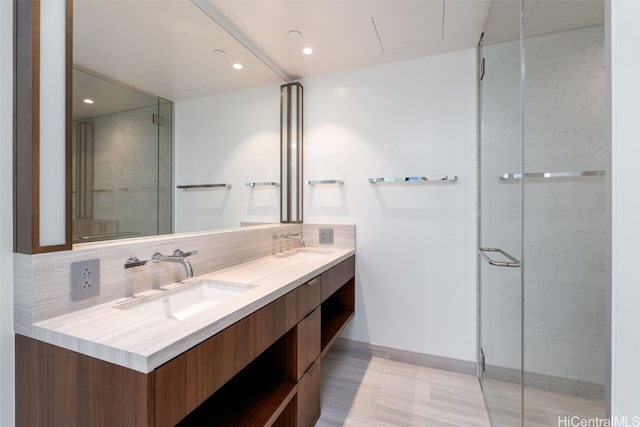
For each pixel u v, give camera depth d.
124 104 1.22
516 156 1.42
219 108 1.80
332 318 2.17
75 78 1.01
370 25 1.80
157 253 1.22
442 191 2.14
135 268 1.12
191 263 1.40
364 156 2.35
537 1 1.20
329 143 2.45
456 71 2.11
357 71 2.37
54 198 0.89
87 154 1.04
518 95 1.40
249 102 2.06
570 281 0.93
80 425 0.75
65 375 0.78
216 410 1.19
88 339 0.74
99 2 1.12
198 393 0.81
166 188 1.42
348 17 1.71
